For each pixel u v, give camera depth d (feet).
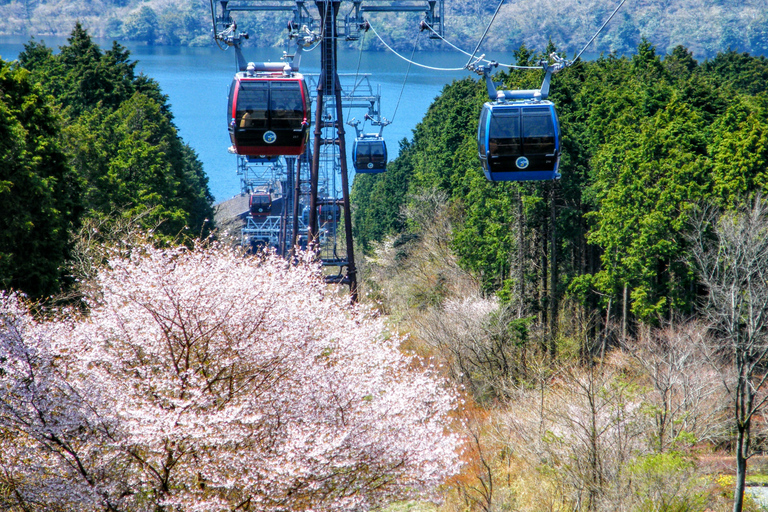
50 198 163.22
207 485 85.20
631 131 227.61
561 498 107.96
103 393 83.61
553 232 225.56
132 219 208.54
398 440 90.79
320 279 122.62
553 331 216.74
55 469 79.71
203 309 88.99
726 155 201.46
